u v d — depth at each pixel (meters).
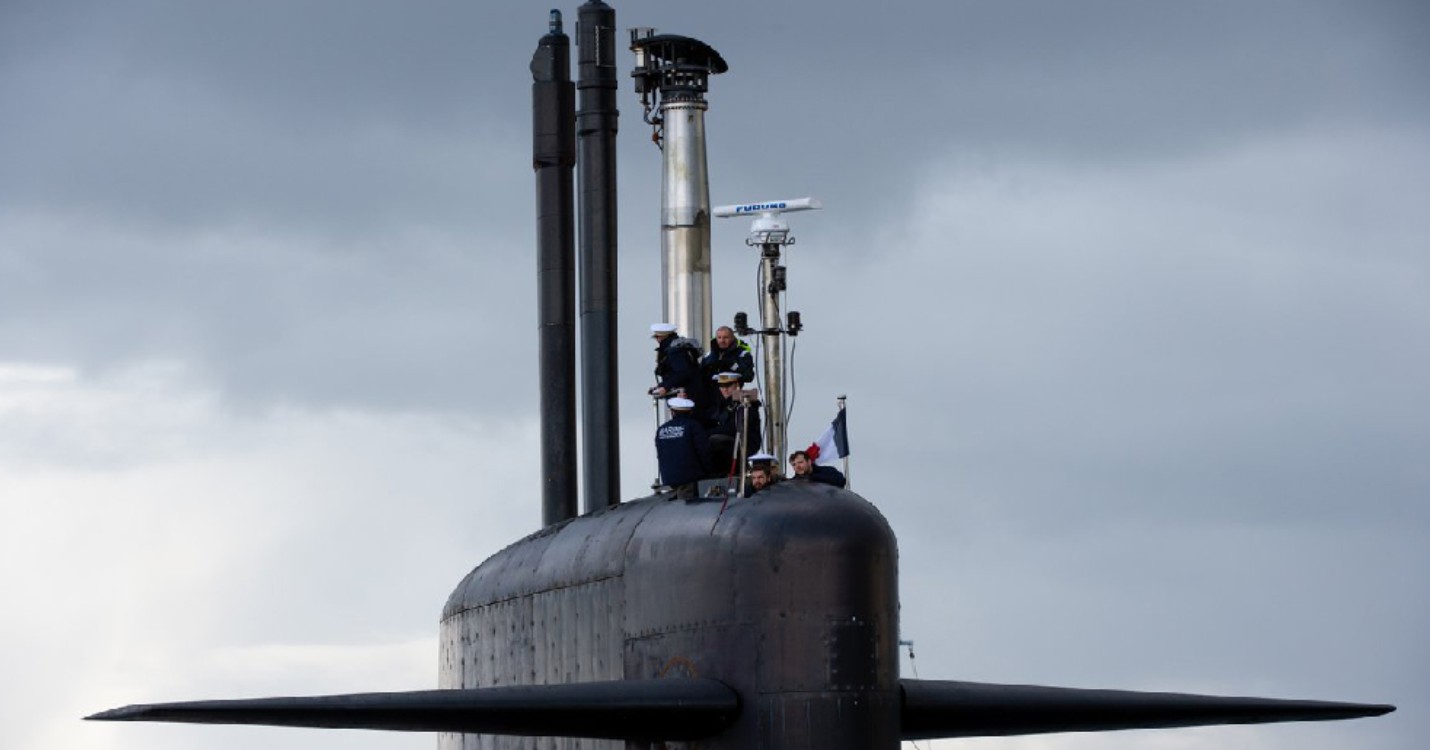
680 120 49.00
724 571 34.47
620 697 33.09
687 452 37.28
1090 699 35.38
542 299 51.28
